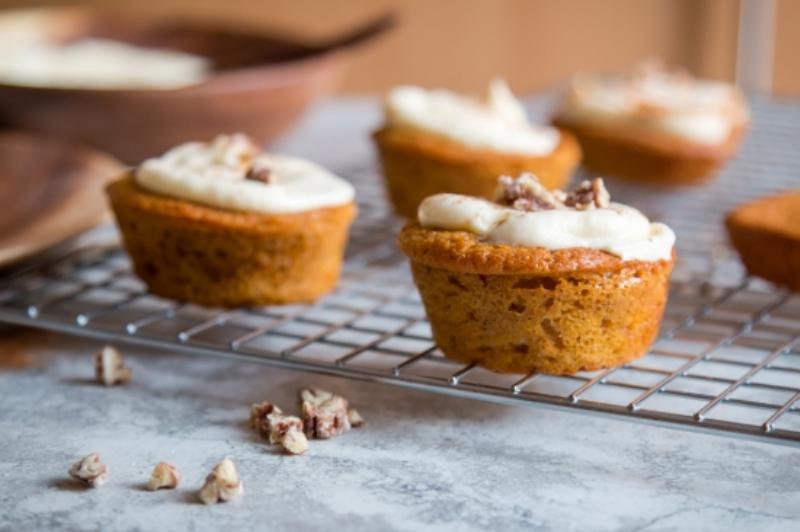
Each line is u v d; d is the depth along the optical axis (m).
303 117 0.70
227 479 0.43
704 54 1.05
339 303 0.54
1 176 0.60
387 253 0.59
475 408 0.48
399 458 0.45
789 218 0.56
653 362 0.50
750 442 0.46
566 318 0.47
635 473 0.44
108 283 0.54
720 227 0.62
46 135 0.65
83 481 0.44
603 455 0.45
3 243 0.55
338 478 0.44
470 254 0.47
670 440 0.46
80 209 0.58
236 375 0.50
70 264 0.57
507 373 0.48
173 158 0.55
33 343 0.52
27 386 0.49
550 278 0.47
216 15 0.99
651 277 0.47
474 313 0.48
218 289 0.53
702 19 1.04
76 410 0.48
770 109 0.82
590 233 0.47
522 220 0.47
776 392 0.48
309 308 0.54
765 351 0.51
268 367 0.51
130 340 0.49
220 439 0.46
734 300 0.55
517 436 0.46
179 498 0.43
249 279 0.53
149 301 0.55
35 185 0.59
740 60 1.04
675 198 0.66
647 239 0.48
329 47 0.75
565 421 0.47
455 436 0.46
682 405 0.48
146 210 0.53
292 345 0.51
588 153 0.69
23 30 0.77
